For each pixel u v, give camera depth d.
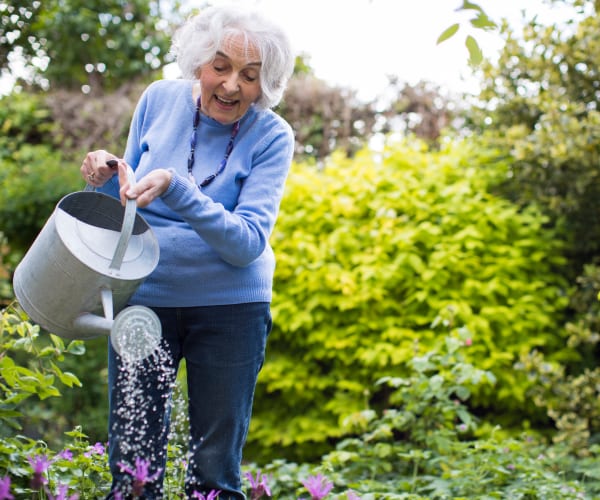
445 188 4.76
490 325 4.55
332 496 2.72
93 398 5.12
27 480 2.23
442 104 6.54
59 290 1.68
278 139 1.97
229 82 1.81
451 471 3.23
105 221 1.83
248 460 4.57
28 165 6.59
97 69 8.36
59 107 7.32
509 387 4.41
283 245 4.70
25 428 4.68
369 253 4.62
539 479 3.18
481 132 5.59
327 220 4.75
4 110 7.23
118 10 8.38
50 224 1.71
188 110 1.97
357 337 4.46
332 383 4.54
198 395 1.93
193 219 1.71
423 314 4.57
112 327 1.60
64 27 7.81
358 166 5.10
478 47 2.06
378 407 4.57
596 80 4.80
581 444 3.94
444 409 3.55
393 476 3.62
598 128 4.39
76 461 2.22
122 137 7.24
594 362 4.62
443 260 4.49
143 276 1.73
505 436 4.32
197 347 1.92
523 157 4.67
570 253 4.96
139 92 7.60
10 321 2.46
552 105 4.62
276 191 1.92
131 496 1.82
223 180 1.90
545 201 4.79
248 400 1.97
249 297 1.91
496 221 4.61
